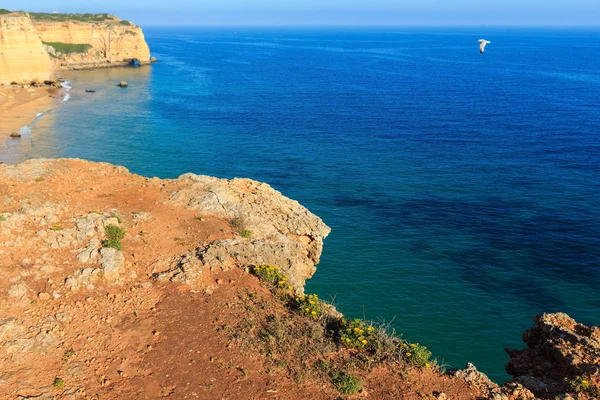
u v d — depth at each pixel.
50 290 15.49
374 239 39.66
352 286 32.78
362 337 14.77
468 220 43.53
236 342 14.21
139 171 55.72
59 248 17.53
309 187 51.34
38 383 12.07
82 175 24.17
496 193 49.97
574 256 37.38
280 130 77.12
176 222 20.70
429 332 28.53
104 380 12.47
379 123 82.44
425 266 35.66
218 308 15.76
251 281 17.53
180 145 67.19
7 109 84.56
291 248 20.58
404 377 13.56
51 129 73.50
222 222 21.14
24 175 22.83
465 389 13.45
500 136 73.06
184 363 13.30
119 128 76.06
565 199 48.34
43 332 13.67
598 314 30.61
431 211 45.44
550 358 16.05
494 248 38.53
